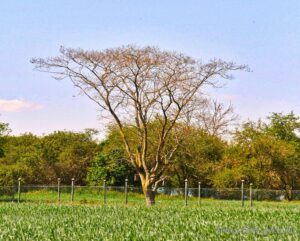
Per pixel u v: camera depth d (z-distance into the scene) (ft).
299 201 121.39
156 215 77.10
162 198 128.47
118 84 114.83
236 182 158.92
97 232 55.72
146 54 112.68
